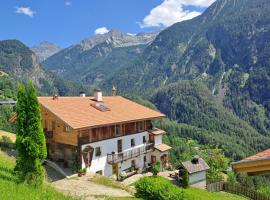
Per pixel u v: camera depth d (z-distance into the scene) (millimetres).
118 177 47781
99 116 46656
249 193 54438
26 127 26422
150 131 56375
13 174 27844
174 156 122062
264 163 10109
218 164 83750
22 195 18938
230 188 57406
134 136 52500
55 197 20766
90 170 43844
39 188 23156
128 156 50062
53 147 46062
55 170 42938
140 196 32781
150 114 55688
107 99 55562
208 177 67812
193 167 53188
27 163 26281
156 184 32562
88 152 43500
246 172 10539
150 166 56094
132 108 55469
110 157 47031
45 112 45281
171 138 169000
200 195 47969
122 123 48156
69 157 44250
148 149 54969
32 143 26156
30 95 26641
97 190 35750
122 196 33531
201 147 192875
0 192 18438
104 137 46688
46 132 44812
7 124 105875
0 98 154000
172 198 31797
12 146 50031
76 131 42562
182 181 51281
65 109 45031
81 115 44875
